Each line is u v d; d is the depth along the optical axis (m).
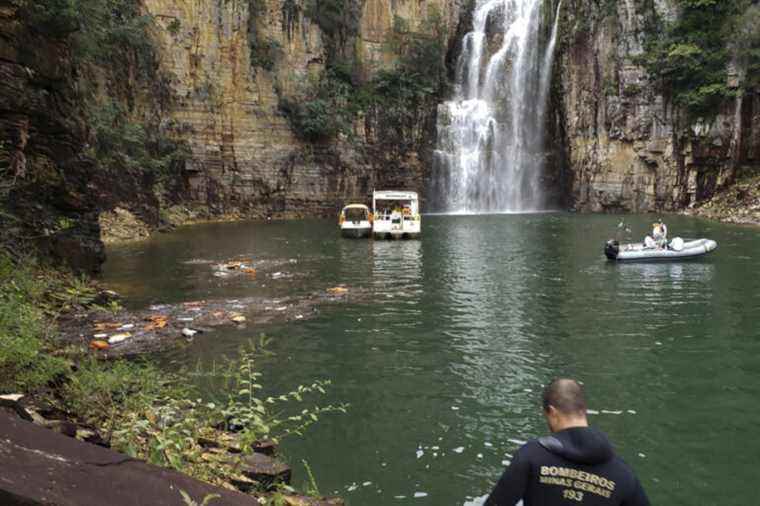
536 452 3.32
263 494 5.69
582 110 53.66
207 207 46.81
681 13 48.84
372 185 54.09
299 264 23.88
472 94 60.06
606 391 9.86
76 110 17.62
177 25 44.44
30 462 3.08
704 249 23.91
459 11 60.03
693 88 47.84
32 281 11.60
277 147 49.75
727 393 9.73
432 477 7.02
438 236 34.41
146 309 15.49
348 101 53.38
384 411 8.98
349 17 53.88
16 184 13.69
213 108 46.56
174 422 6.52
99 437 5.42
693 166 48.41
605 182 51.91
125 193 35.59
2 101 13.30
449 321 14.51
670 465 7.34
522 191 57.69
